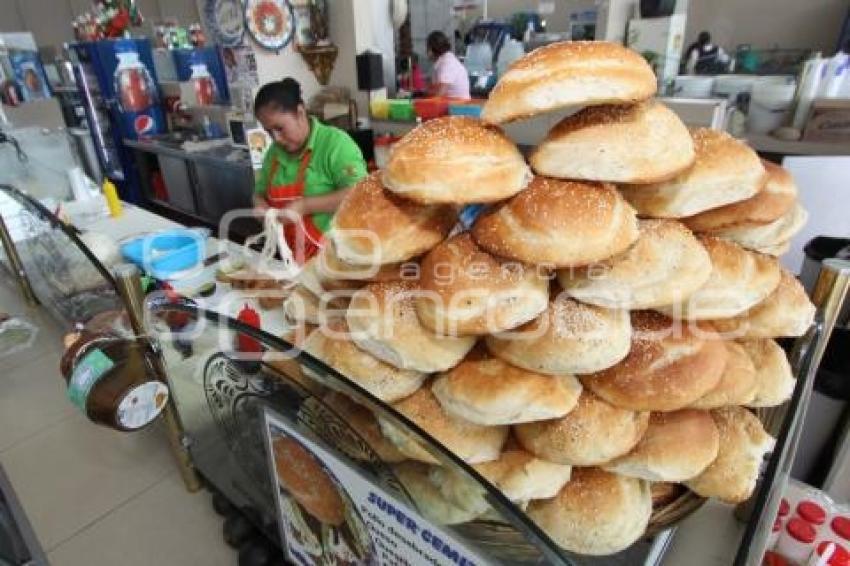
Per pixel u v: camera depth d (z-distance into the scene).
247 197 3.45
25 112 2.93
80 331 0.85
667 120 0.53
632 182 0.50
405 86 3.57
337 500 0.54
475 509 0.47
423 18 4.42
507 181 0.50
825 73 2.16
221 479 0.75
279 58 2.97
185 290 1.36
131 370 0.69
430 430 0.56
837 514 0.90
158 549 0.73
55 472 0.88
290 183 2.08
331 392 0.56
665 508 0.65
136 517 0.78
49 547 0.74
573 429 0.53
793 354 0.75
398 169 0.51
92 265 0.96
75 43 4.05
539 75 0.48
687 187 0.54
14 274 1.42
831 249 1.39
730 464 0.62
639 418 0.56
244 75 2.98
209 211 3.96
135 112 4.11
